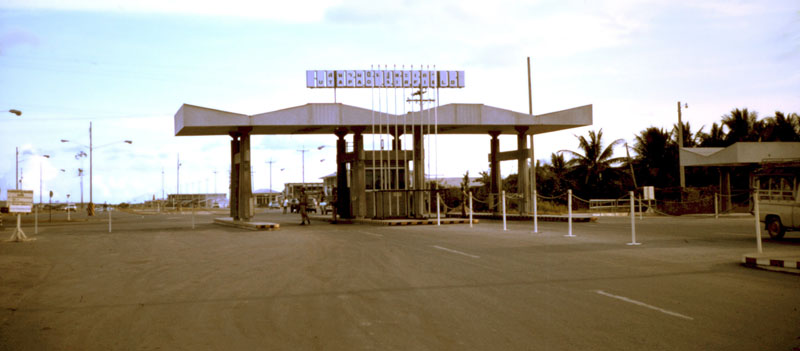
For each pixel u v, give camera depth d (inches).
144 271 476.4
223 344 231.8
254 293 350.9
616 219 1236.5
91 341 243.1
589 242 642.2
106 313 302.0
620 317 265.1
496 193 1353.3
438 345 222.5
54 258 605.0
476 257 513.7
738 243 616.4
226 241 784.9
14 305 331.3
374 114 1186.6
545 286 350.6
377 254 562.9
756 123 1820.9
